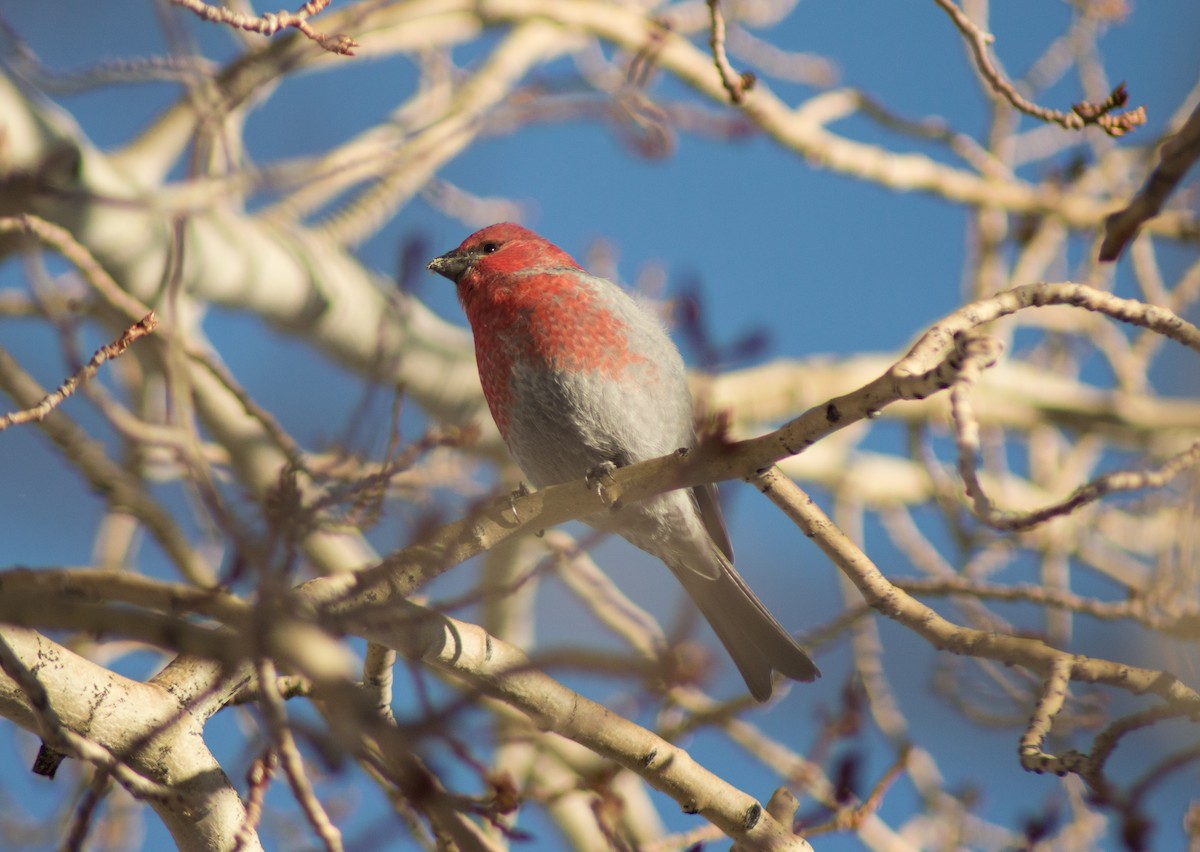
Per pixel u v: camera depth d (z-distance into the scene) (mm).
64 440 8602
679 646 6508
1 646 4926
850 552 7180
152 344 9805
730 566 9070
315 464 8648
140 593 5316
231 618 5293
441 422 12969
